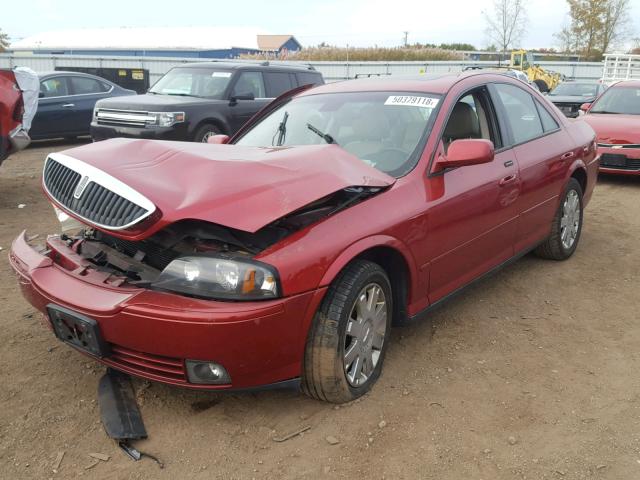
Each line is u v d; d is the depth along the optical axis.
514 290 4.68
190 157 2.91
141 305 2.57
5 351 3.57
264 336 2.58
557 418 2.98
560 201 5.00
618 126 8.97
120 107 9.56
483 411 3.03
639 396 3.18
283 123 4.15
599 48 43.28
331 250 2.77
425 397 3.15
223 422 2.91
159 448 2.72
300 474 2.56
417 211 3.25
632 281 4.93
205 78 10.30
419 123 3.68
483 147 3.33
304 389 3.00
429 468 2.61
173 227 2.76
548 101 5.20
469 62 32.19
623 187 9.00
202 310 2.50
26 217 6.72
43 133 12.04
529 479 2.54
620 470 2.60
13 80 6.77
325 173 2.88
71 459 2.64
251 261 2.57
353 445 2.75
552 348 3.73
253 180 2.69
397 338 3.83
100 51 56.72
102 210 2.73
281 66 11.05
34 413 2.96
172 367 2.66
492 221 3.97
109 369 3.28
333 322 2.81
